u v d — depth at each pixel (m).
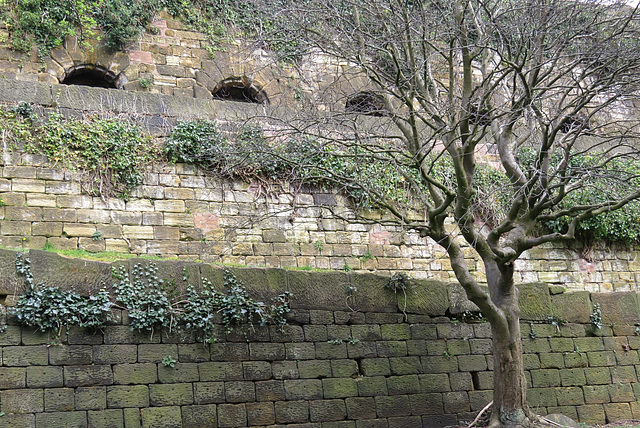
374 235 14.50
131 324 9.93
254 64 17.36
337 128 13.02
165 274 10.41
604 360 13.78
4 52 15.16
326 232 14.14
